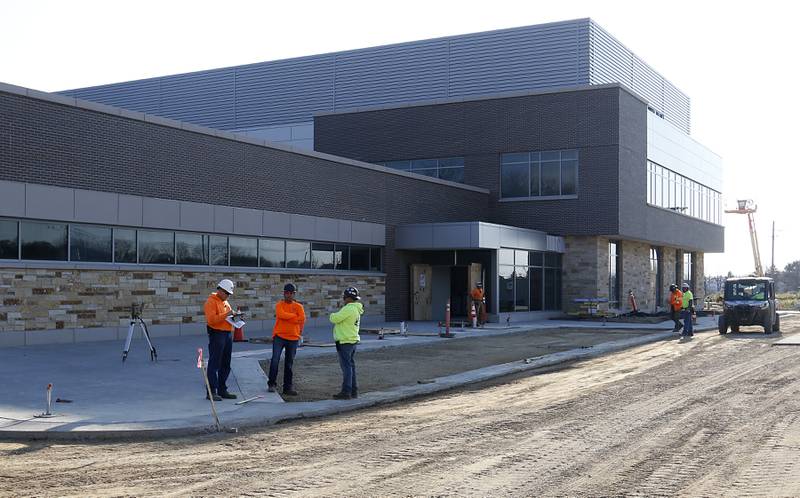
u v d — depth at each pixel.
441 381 17.33
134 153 24.28
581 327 35.69
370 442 11.07
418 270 37.69
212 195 26.92
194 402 13.88
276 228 29.52
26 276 21.25
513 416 13.20
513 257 38.38
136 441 11.21
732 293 33.06
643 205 45.00
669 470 9.38
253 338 24.98
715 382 17.55
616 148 41.25
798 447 10.70
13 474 9.23
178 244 25.89
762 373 19.14
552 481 8.85
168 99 60.19
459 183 42.47
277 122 56.47
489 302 37.25
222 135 27.36
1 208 20.59
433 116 45.09
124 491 8.46
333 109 54.88
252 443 11.05
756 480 8.91
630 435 11.52
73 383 15.58
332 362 20.44
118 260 23.94
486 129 43.94
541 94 42.88
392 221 36.06
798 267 140.38
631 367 20.69
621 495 8.28
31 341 21.34
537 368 20.73
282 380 16.81
